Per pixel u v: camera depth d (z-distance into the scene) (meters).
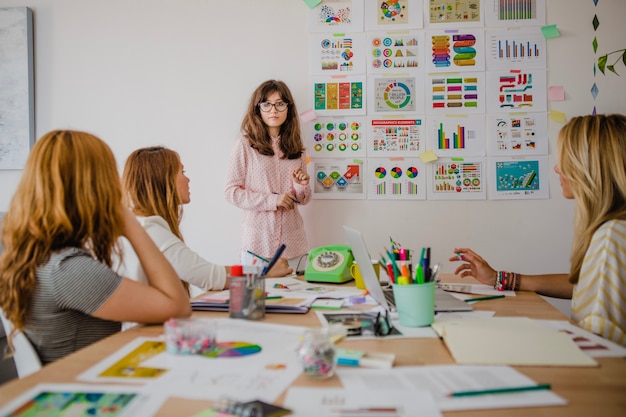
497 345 0.91
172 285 1.15
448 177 2.66
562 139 1.36
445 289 1.53
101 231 1.11
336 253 1.77
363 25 2.67
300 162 2.61
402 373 0.81
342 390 0.74
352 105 2.68
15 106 2.76
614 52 2.57
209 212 2.75
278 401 0.70
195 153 2.75
